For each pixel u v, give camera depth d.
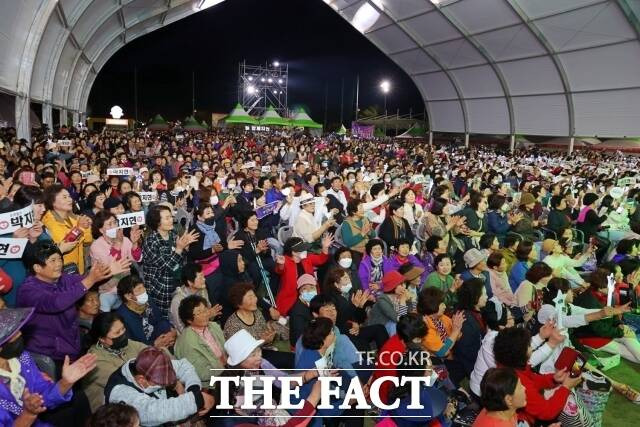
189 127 45.75
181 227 6.77
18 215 3.96
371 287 5.31
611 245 8.48
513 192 11.90
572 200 9.91
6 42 12.63
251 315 4.11
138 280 3.90
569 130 24.48
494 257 5.51
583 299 5.27
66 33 18.03
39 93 17.95
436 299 4.19
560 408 3.37
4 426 2.48
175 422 2.88
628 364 5.41
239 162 13.45
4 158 9.29
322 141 31.38
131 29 30.12
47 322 3.28
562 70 23.11
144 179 10.31
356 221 6.40
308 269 5.48
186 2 28.88
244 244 5.77
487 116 29.64
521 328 3.45
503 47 24.66
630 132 21.69
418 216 8.08
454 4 23.58
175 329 4.27
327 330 3.29
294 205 7.25
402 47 30.34
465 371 4.48
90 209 6.49
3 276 3.37
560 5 19.83
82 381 3.29
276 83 62.91
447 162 19.84
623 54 20.08
